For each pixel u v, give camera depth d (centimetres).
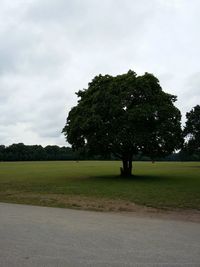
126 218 1308
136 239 923
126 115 3422
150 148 3528
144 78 3622
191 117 8225
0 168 6391
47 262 709
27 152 14962
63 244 857
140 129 3481
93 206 1688
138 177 3697
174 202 1822
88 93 3775
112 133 3438
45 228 1058
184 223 1224
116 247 835
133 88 3519
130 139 3394
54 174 4397
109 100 3494
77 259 733
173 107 3616
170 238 945
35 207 1608
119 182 3055
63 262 711
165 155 3656
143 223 1192
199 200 1891
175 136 3606
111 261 723
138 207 1669
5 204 1725
